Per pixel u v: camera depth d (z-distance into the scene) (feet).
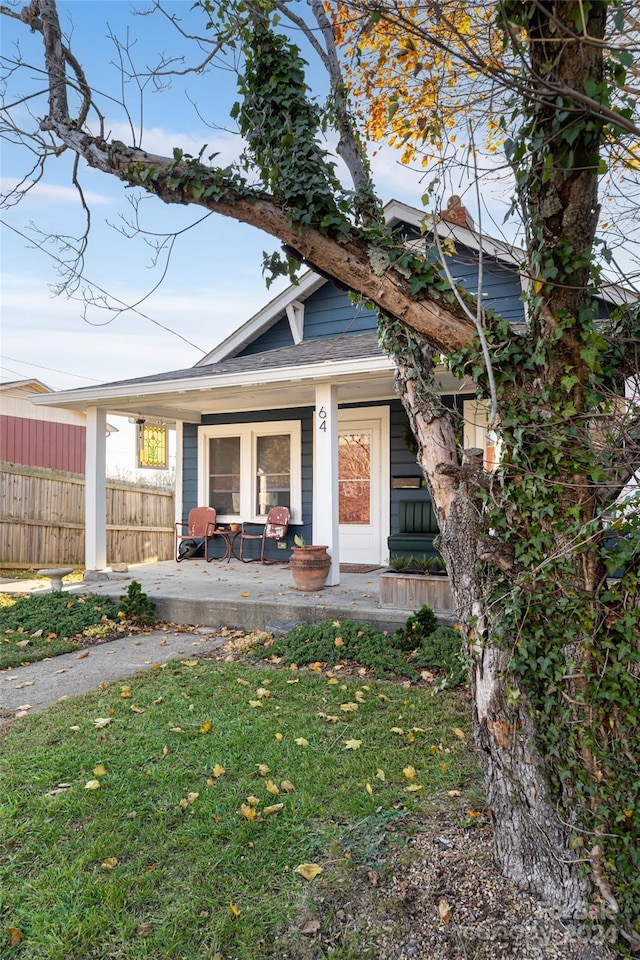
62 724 12.44
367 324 30.63
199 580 26.89
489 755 7.34
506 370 6.97
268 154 7.49
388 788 9.62
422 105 12.07
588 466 6.51
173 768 10.32
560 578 6.71
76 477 41.29
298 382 23.56
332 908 6.98
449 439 8.17
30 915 6.86
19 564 37.01
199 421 35.42
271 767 10.36
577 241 6.17
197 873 7.60
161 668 16.52
